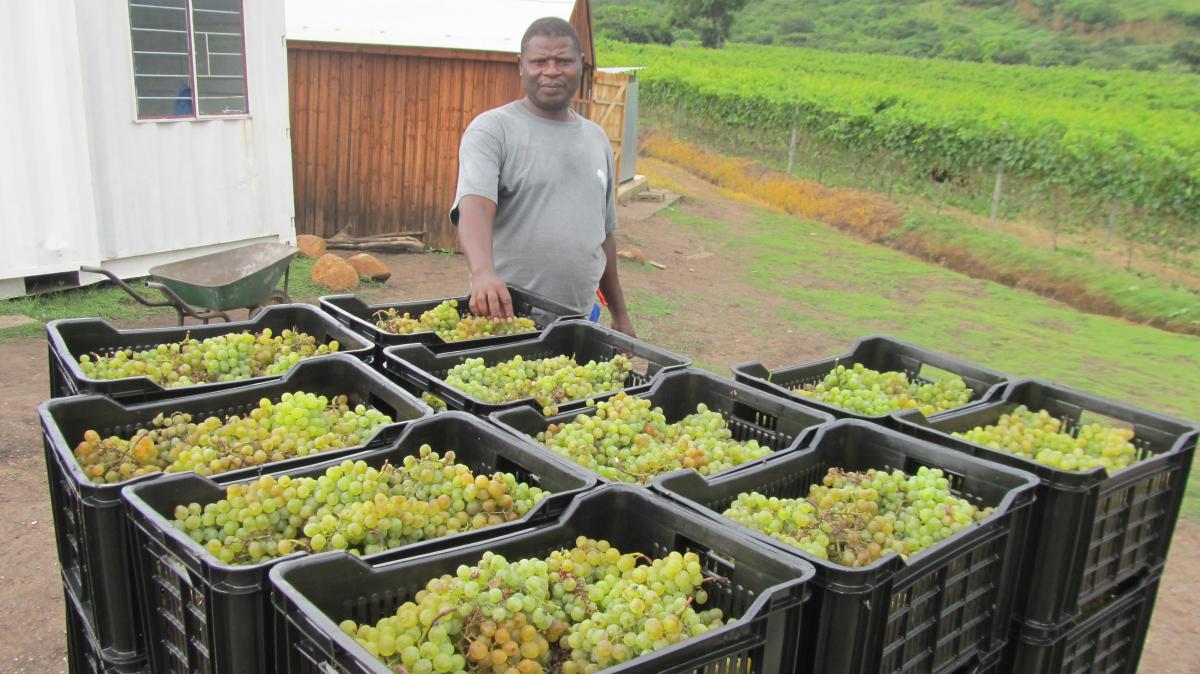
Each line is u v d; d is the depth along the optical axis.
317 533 2.09
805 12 86.75
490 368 3.39
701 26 69.62
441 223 11.49
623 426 2.87
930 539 2.37
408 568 1.90
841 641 1.91
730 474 2.51
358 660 1.53
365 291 9.41
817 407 3.08
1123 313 11.64
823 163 21.89
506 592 1.84
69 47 7.65
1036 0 75.38
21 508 4.68
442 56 10.81
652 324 9.20
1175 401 8.15
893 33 75.88
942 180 18.55
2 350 6.85
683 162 23.72
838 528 2.30
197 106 8.83
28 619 3.79
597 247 4.16
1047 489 2.51
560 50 3.82
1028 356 9.29
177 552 1.85
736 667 1.79
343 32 10.82
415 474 2.33
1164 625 4.50
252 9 9.06
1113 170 14.71
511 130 3.89
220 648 1.78
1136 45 65.69
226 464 2.41
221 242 9.29
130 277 8.60
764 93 23.14
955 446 2.79
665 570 1.98
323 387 3.06
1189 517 5.70
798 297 11.02
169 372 3.15
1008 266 13.20
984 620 2.39
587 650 1.83
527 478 2.54
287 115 9.60
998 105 25.06
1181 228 14.61
